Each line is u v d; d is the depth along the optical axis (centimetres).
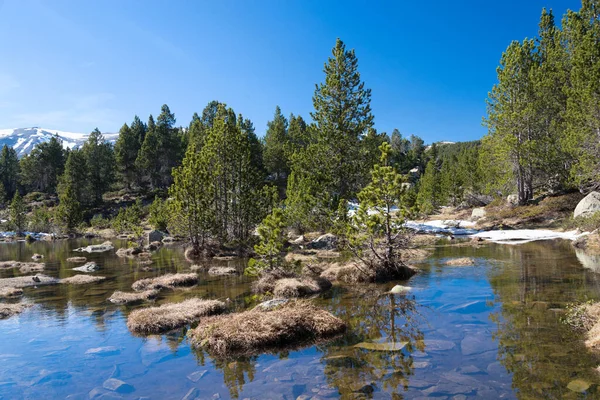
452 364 694
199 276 1842
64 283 1738
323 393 606
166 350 843
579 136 2820
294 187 3884
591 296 1112
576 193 3669
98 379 701
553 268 1603
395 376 656
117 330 998
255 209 2986
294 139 8000
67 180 8181
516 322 915
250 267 1598
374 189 1609
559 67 3566
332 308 1154
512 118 3697
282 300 1152
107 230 6347
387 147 1625
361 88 3734
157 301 1327
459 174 6419
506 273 1555
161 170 9219
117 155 8806
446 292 1283
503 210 4184
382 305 1165
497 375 636
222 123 3011
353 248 1634
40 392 656
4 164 10206
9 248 4094
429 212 5669
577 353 705
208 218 2752
